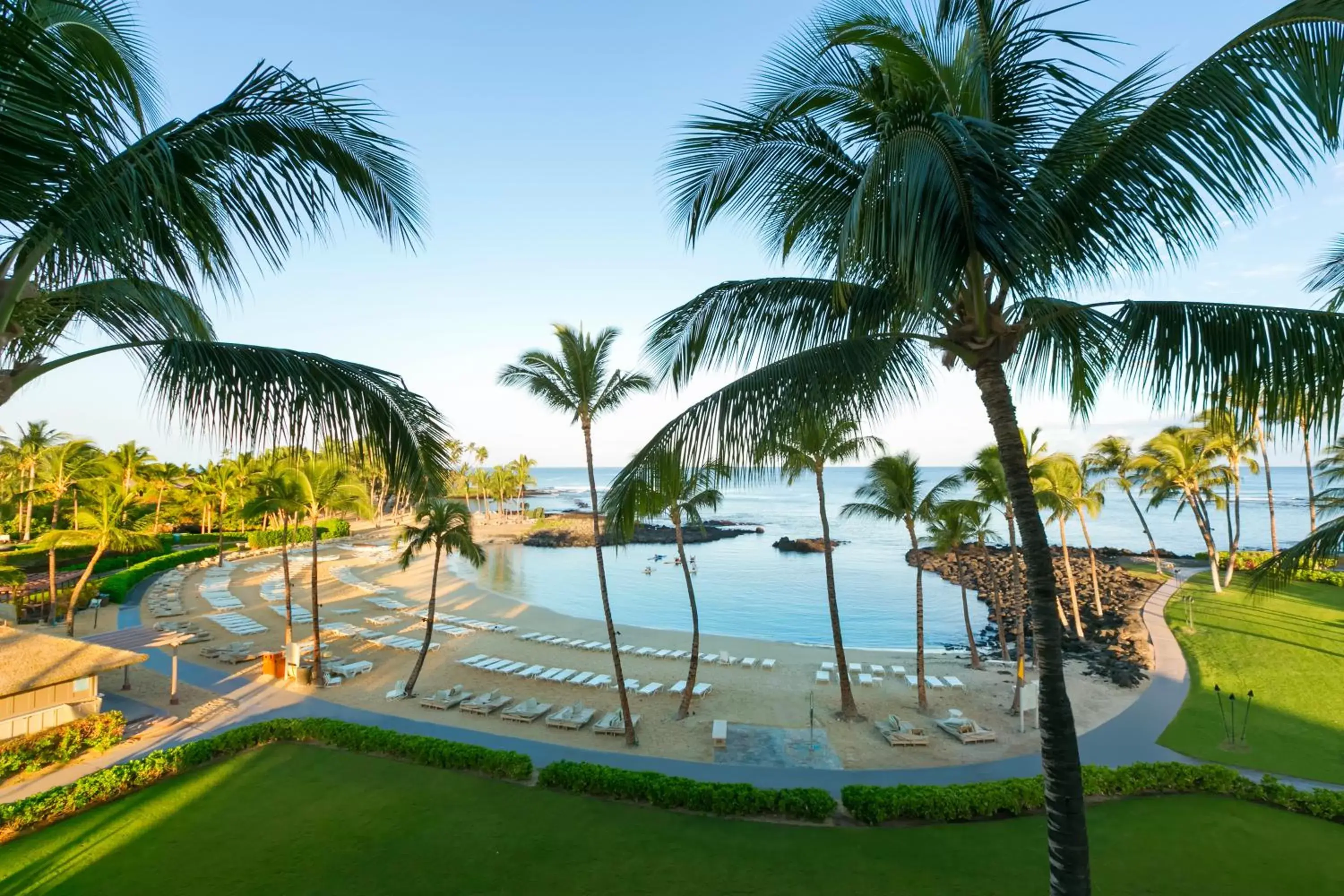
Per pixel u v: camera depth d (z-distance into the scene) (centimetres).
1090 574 3991
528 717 1734
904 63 621
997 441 643
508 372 1669
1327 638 2359
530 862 963
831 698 1980
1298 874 915
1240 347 535
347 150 507
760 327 751
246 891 888
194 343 473
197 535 5828
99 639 1808
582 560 5797
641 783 1166
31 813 1057
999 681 2161
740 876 925
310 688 1984
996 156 511
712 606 3934
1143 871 923
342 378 511
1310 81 436
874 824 1089
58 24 465
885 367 684
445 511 2002
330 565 4988
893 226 457
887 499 2061
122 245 389
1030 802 1125
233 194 472
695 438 711
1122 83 551
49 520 5106
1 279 395
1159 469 3734
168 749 1298
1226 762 1422
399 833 1045
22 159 340
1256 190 490
